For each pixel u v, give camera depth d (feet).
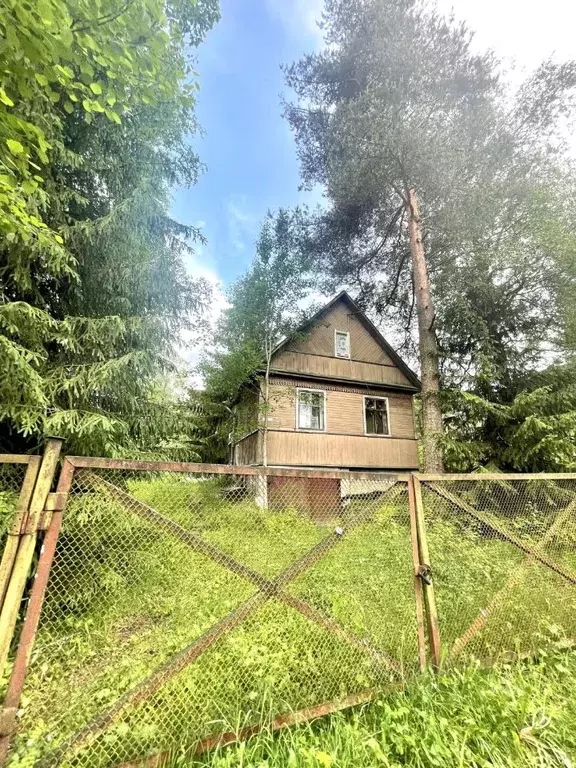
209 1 15.90
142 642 5.83
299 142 39.11
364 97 30.40
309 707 6.21
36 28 6.92
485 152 31.65
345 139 31.65
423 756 5.45
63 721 5.09
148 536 6.13
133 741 5.36
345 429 40.45
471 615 8.33
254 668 6.53
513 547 9.51
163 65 10.03
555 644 8.54
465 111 31.78
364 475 7.81
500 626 8.44
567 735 5.90
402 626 7.47
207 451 44.75
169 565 6.21
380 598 7.48
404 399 44.83
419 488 8.18
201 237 20.07
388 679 6.98
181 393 44.27
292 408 38.70
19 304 12.12
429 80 31.07
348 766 5.16
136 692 5.41
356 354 43.98
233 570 6.45
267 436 36.37
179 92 10.95
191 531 6.34
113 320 14.93
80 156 14.90
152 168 18.43
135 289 17.19
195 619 6.23
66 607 5.53
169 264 18.52
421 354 32.83
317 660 6.86
